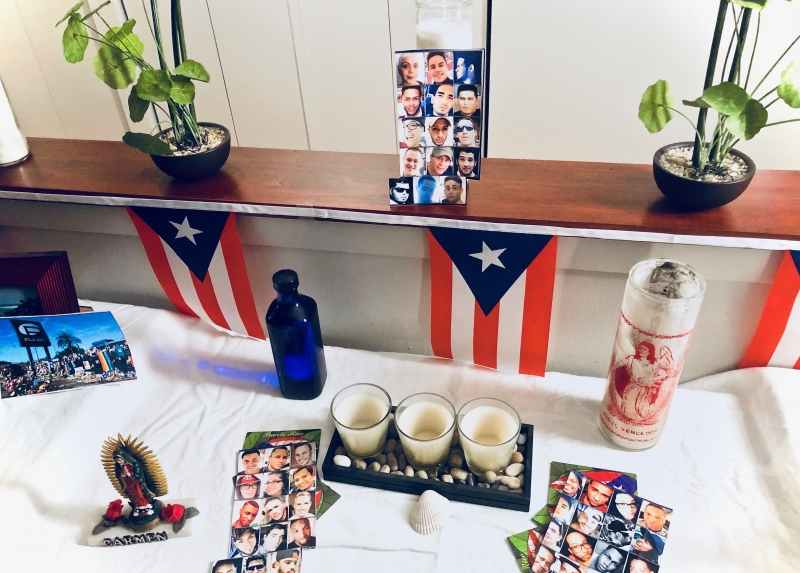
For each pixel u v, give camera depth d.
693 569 0.75
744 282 0.90
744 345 0.98
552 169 1.02
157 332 1.13
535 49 1.55
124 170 1.09
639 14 1.45
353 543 0.79
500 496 0.82
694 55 1.47
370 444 0.87
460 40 0.84
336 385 1.04
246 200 0.97
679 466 0.87
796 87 0.71
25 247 1.22
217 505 0.85
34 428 0.93
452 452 0.90
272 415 0.98
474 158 0.85
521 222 0.87
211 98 1.84
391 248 0.99
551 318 1.02
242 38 1.70
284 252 1.06
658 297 0.74
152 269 1.16
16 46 1.83
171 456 0.92
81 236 1.16
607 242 0.89
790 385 0.93
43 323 0.94
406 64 0.78
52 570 0.78
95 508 0.85
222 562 0.78
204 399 1.02
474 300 1.00
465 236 0.93
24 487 0.84
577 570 0.75
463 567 0.76
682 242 0.83
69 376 0.99
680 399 0.97
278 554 0.79
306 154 1.12
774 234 0.80
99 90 1.88
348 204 0.94
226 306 1.14
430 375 1.06
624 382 0.83
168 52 1.76
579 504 0.82
